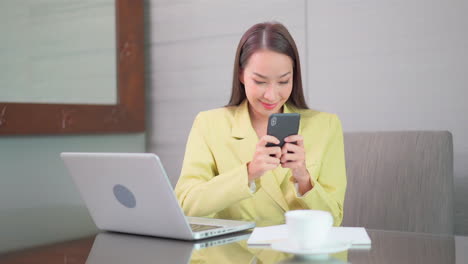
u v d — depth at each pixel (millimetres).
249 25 2879
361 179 1830
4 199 2551
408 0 2410
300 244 1009
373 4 2500
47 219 1812
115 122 3021
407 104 2434
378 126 2512
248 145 1750
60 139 2799
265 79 1607
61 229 1501
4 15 2553
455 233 2322
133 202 1257
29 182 2656
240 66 1769
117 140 3104
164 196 1174
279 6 2771
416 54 2402
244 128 1770
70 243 1276
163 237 1291
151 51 3252
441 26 2336
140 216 1273
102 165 1257
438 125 2359
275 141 1430
